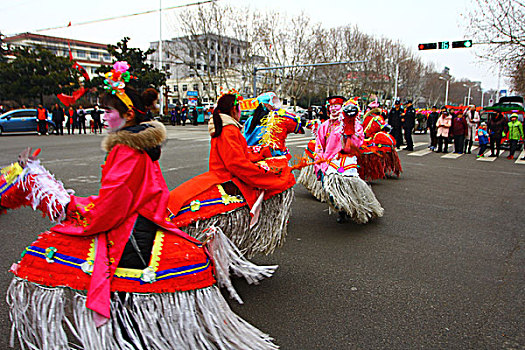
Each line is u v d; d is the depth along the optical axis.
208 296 2.60
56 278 2.46
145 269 2.46
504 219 6.80
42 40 47.88
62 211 2.56
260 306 3.69
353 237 5.72
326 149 5.94
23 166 2.57
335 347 3.07
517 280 4.35
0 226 5.79
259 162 3.72
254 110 4.35
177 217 3.26
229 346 2.60
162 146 2.75
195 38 40.47
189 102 47.38
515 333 3.31
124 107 2.58
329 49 50.00
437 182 10.18
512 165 13.61
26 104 39.47
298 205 7.56
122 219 2.48
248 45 41.06
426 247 5.36
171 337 2.47
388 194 8.66
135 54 35.44
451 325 3.42
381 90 56.22
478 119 20.23
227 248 3.34
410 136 17.92
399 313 3.61
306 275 4.40
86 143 18.62
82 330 2.40
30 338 2.56
